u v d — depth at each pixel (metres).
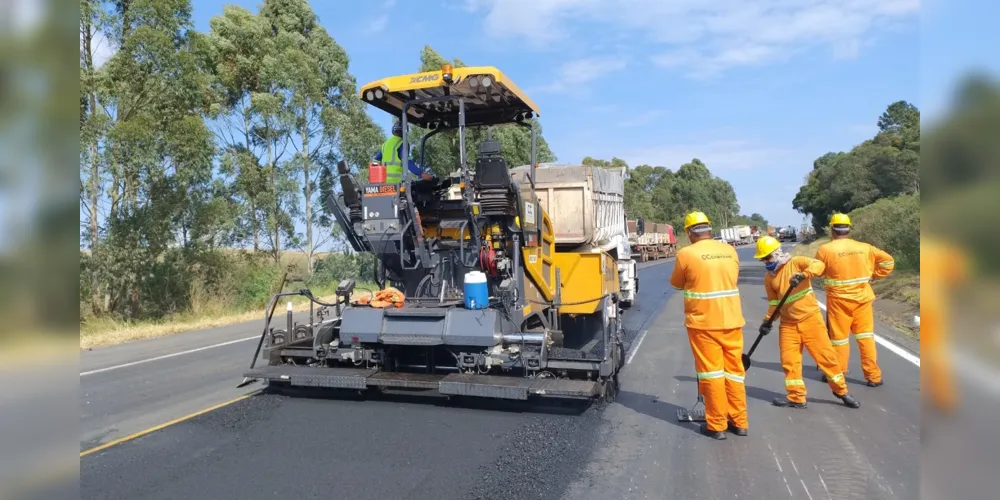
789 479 4.39
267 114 20.67
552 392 5.62
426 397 6.66
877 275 6.99
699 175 84.50
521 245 7.20
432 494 4.21
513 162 22.66
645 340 10.19
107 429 5.77
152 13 14.87
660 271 29.22
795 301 6.11
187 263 17.84
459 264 7.07
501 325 6.19
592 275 9.28
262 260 21.50
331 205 7.21
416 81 6.67
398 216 6.66
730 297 5.25
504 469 4.65
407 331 6.26
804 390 6.12
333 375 6.32
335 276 23.66
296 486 4.37
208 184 18.72
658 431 5.50
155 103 15.03
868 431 5.38
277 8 23.39
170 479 4.53
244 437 5.45
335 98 24.03
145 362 9.45
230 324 14.93
